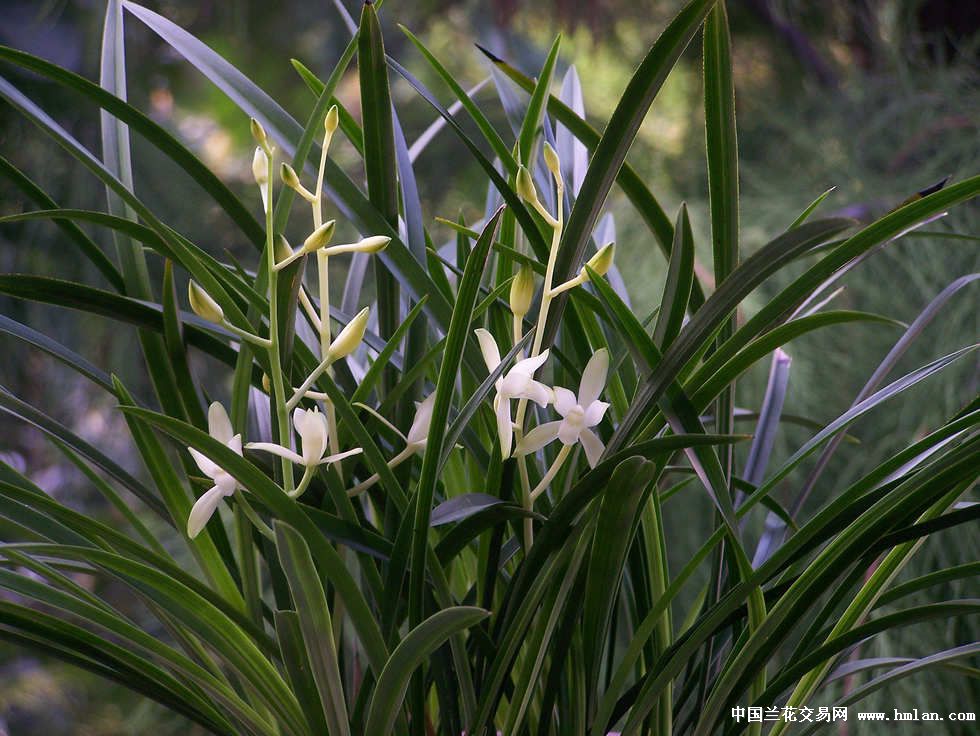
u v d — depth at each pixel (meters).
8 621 1.09
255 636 1.08
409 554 1.09
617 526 1.06
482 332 1.07
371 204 1.12
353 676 1.21
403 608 1.12
